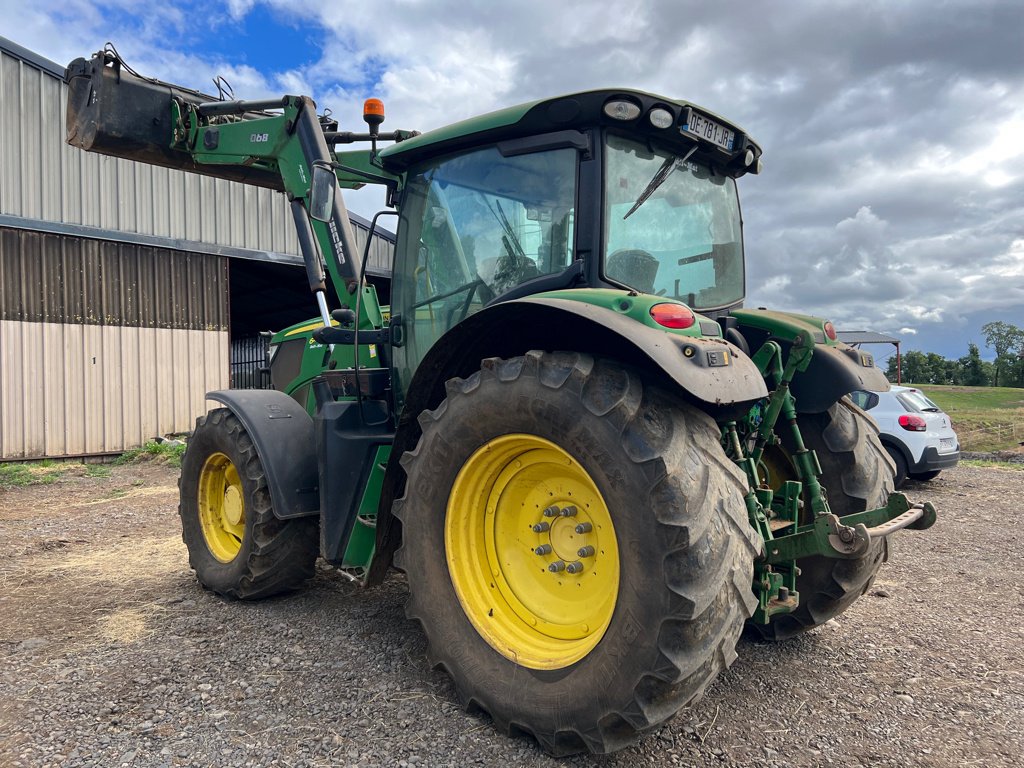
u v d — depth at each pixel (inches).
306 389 193.3
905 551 213.0
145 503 295.6
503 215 119.5
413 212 136.2
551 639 101.5
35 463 419.2
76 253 440.8
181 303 490.6
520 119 112.0
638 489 84.8
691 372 86.3
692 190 128.2
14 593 163.9
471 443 103.1
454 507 106.5
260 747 93.8
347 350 161.6
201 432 166.4
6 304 411.2
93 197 451.2
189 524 170.4
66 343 435.2
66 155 441.1
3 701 106.6
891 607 157.3
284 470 145.5
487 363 102.3
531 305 94.7
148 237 471.5
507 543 109.3
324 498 135.1
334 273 156.3
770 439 128.8
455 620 105.0
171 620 143.8
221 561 161.0
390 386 143.5
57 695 108.4
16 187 418.6
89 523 251.4
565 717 90.2
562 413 91.6
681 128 112.7
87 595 162.1
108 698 107.6
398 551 114.8
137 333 467.5
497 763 91.2
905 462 359.3
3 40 412.8
